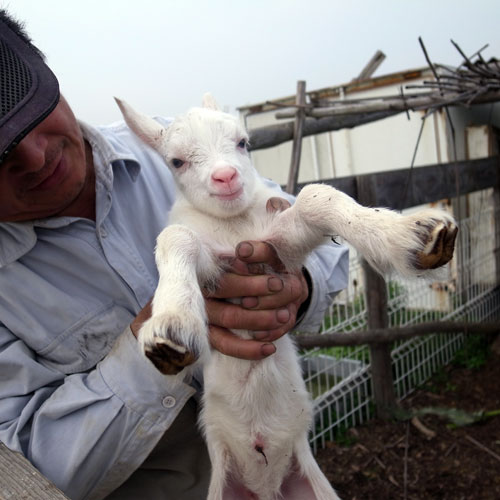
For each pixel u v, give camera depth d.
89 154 0.55
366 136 1.85
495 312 1.65
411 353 1.34
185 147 0.53
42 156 0.44
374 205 1.03
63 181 0.48
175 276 0.41
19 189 0.45
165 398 0.48
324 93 1.84
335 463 1.03
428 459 1.01
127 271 0.52
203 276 0.48
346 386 1.17
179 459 0.59
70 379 0.50
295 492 0.58
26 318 0.51
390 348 1.17
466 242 1.55
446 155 1.63
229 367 0.53
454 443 1.05
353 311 1.20
